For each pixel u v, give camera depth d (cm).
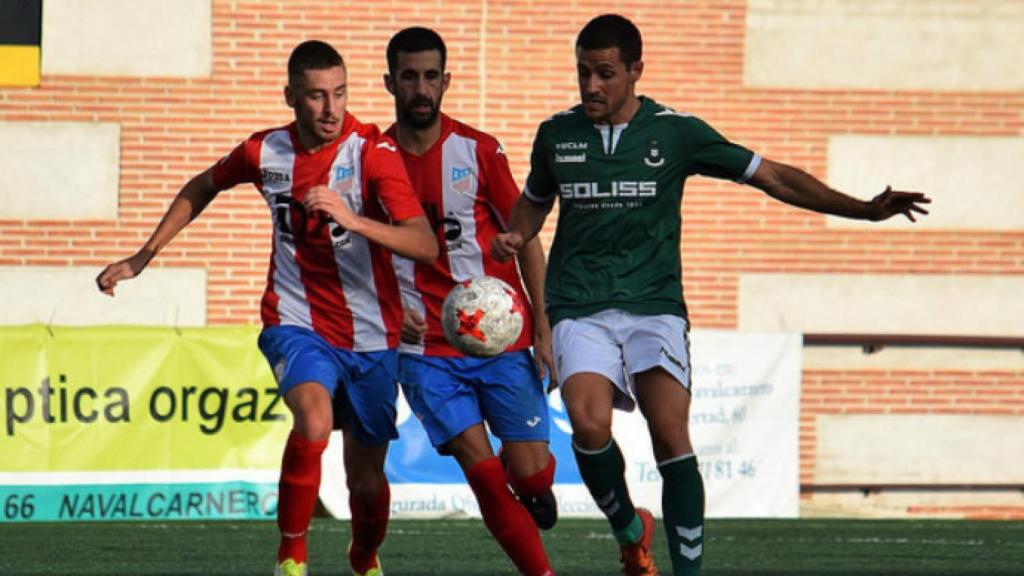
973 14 5272
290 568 1931
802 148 5219
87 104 5028
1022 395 5203
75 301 5012
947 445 5172
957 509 5156
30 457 3953
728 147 1994
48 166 5012
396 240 1878
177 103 5053
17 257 4997
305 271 2002
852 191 5228
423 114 2164
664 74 5178
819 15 5225
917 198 1978
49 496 3959
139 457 4016
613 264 1992
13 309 4994
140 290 5034
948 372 5178
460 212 2200
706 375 4278
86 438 3991
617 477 2033
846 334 5181
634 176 1970
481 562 3005
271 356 1995
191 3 5056
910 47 5250
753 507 4284
